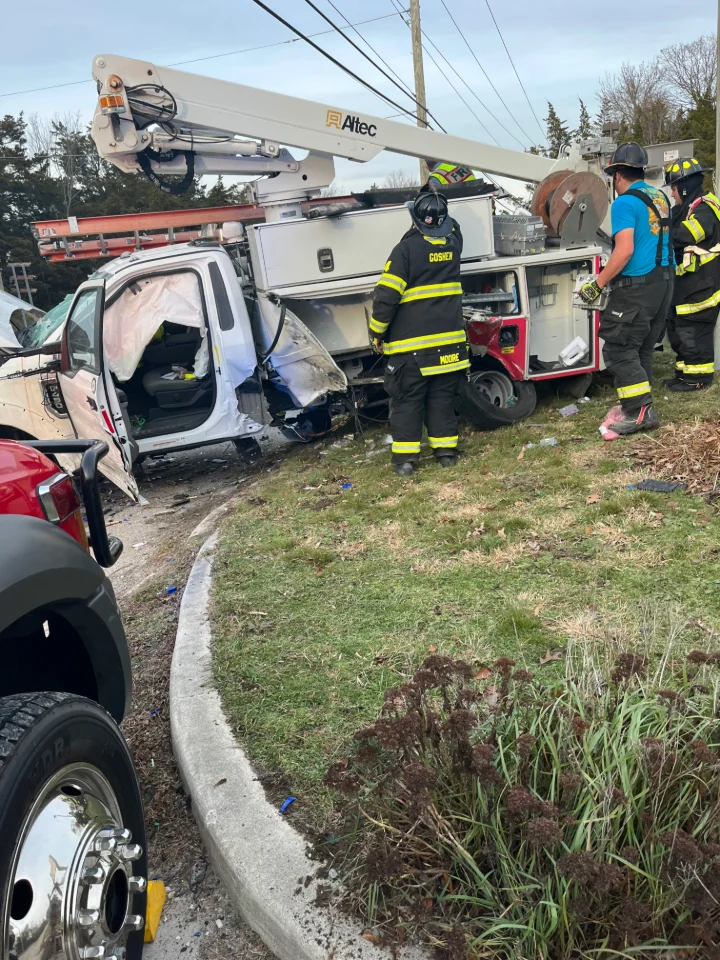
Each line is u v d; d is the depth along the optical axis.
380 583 3.91
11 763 1.52
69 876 1.58
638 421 5.55
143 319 6.49
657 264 5.30
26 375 6.90
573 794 1.86
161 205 41.69
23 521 1.93
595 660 2.50
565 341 7.04
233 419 6.66
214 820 2.37
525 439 6.00
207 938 2.19
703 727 1.98
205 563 4.49
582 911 1.64
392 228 6.42
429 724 2.08
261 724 2.81
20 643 2.27
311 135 6.48
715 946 1.60
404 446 5.60
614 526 4.15
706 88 51.91
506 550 4.08
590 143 7.62
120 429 5.96
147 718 3.26
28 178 44.69
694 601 3.26
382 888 2.00
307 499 5.52
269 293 6.33
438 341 5.34
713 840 1.78
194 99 6.10
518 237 6.60
